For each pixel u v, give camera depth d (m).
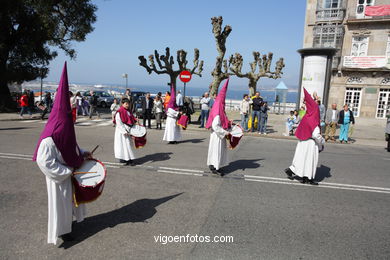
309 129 5.98
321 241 3.83
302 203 5.15
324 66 14.55
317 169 7.71
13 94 24.52
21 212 4.39
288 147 10.91
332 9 23.86
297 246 3.68
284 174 7.01
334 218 4.57
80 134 11.84
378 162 8.88
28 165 6.89
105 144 9.80
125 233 3.87
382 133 17.23
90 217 4.33
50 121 3.32
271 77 22.28
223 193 5.50
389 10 22.11
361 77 23.62
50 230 3.39
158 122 14.50
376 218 4.63
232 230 4.04
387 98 23.19
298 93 15.34
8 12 18.12
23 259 3.22
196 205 4.88
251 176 6.71
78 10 21.66
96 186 3.44
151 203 4.91
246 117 14.77
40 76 21.53
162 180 6.14
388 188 6.25
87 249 3.46
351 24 23.56
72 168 3.49
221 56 17.44
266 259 3.36
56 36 22.11
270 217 4.51
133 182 5.96
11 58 20.33
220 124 6.25
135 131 7.13
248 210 4.75
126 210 4.60
